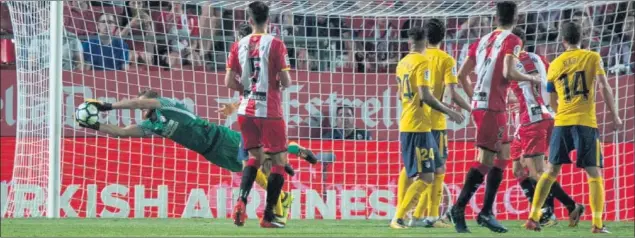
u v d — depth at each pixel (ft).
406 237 95.09
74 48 152.66
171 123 116.37
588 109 101.60
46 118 142.20
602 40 158.71
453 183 150.61
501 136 98.68
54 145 135.23
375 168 151.23
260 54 100.53
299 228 110.01
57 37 134.92
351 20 152.46
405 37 161.99
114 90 150.30
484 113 98.27
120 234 96.89
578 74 100.94
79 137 148.25
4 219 126.82
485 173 99.91
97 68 153.28
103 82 149.89
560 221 136.15
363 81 151.64
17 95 144.87
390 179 151.43
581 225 125.29
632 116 151.53
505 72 96.99
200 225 114.73
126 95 150.61
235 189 150.41
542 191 104.88
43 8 140.67
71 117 147.95
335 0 139.13
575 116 101.40
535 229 105.81
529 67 119.75
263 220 107.96
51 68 135.13
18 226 110.22
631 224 128.98
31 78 140.87
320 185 150.41
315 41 160.56
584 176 150.61
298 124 150.20
